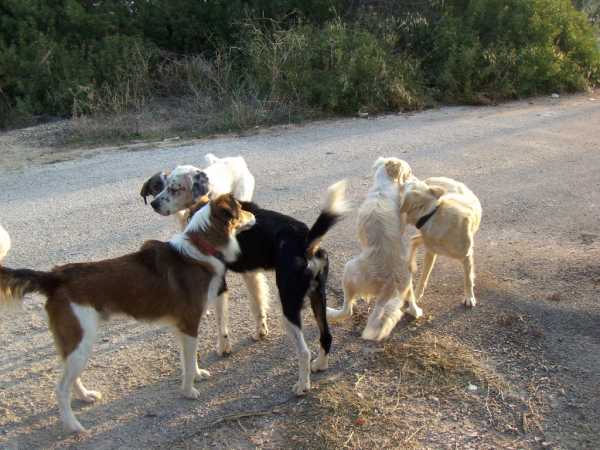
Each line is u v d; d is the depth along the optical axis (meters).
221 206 1.88
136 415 1.81
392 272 2.04
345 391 1.87
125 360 2.08
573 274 2.50
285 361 2.06
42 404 1.86
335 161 4.17
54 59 5.82
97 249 2.92
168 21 6.55
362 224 2.13
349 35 6.12
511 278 2.51
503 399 1.81
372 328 1.95
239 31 6.42
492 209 3.26
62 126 5.21
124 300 1.76
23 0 6.10
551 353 2.01
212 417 1.79
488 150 4.32
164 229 3.14
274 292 2.52
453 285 2.49
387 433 1.70
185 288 1.84
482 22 6.66
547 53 6.29
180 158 4.33
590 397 1.80
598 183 3.62
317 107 5.58
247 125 5.22
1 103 5.68
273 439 1.69
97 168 4.18
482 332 2.15
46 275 1.71
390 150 4.38
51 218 3.31
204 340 2.20
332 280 2.56
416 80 5.99
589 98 6.09
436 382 1.90
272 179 3.83
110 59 5.85
